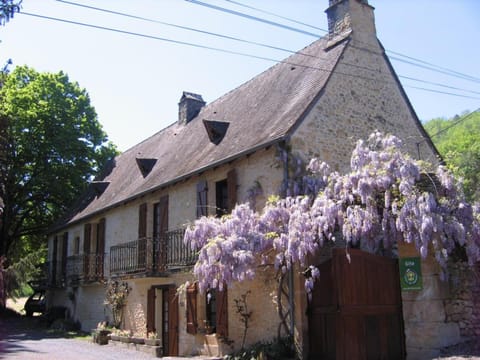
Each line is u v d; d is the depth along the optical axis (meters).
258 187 11.01
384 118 12.71
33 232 27.83
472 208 9.16
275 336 10.14
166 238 13.56
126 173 20.52
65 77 26.83
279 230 9.89
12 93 24.72
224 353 11.23
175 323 13.08
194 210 13.12
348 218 9.31
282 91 13.41
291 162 10.45
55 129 25.27
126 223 16.95
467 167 16.83
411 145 13.28
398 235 9.11
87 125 26.30
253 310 10.74
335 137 11.38
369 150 9.95
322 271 9.62
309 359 9.58
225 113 15.82
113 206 17.47
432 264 8.68
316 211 9.60
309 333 9.70
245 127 13.07
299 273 9.84
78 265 20.03
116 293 16.41
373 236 9.59
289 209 9.85
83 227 21.00
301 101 11.69
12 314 25.72
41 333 18.33
